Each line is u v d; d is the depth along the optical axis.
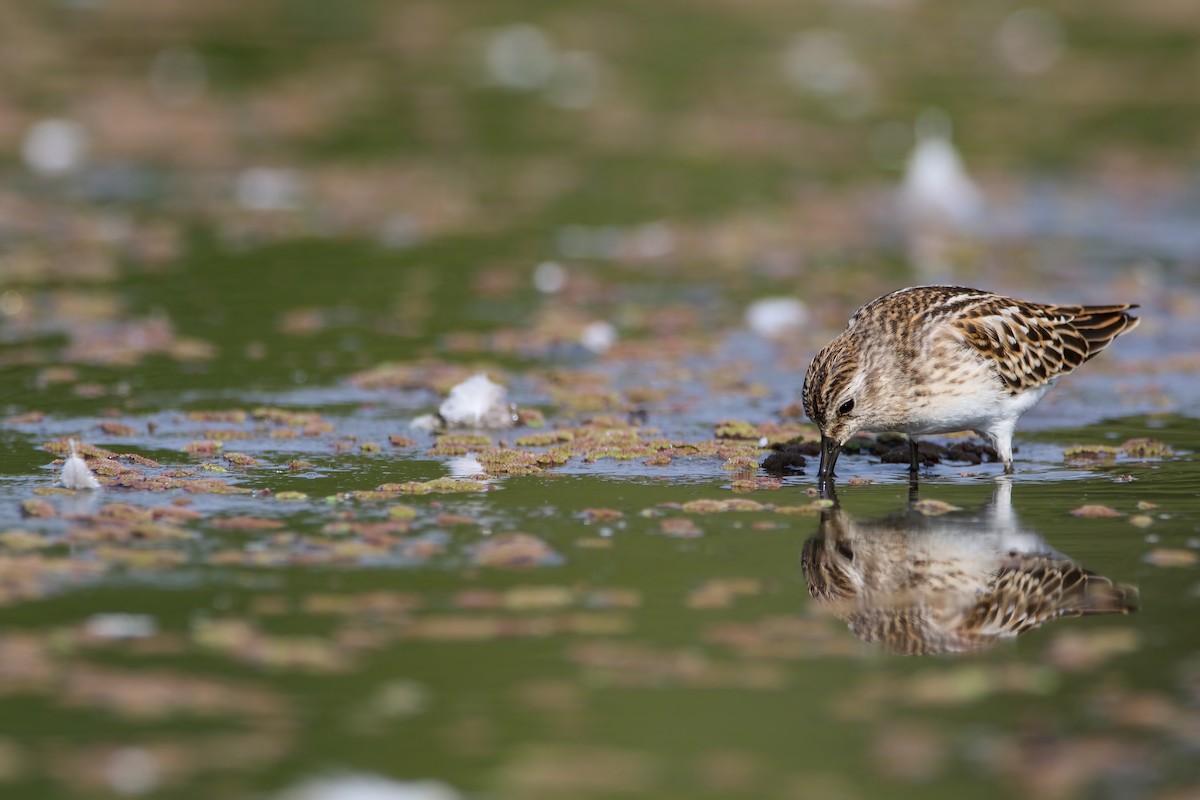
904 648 9.64
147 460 13.48
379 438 14.62
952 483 13.35
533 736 8.40
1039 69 37.31
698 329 19.33
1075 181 27.94
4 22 40.00
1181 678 9.17
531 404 16.03
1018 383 13.48
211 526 11.69
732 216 25.58
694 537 11.71
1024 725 8.58
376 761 8.12
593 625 9.88
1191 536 11.72
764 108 33.34
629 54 38.38
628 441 14.34
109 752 8.16
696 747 8.29
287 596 10.27
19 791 7.77
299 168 28.25
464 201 26.27
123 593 10.28
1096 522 12.12
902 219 25.58
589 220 25.30
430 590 10.42
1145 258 23.06
